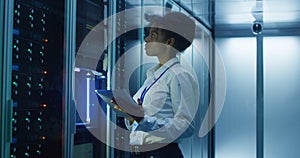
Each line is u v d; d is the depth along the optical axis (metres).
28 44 1.85
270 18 5.04
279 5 4.56
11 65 1.58
